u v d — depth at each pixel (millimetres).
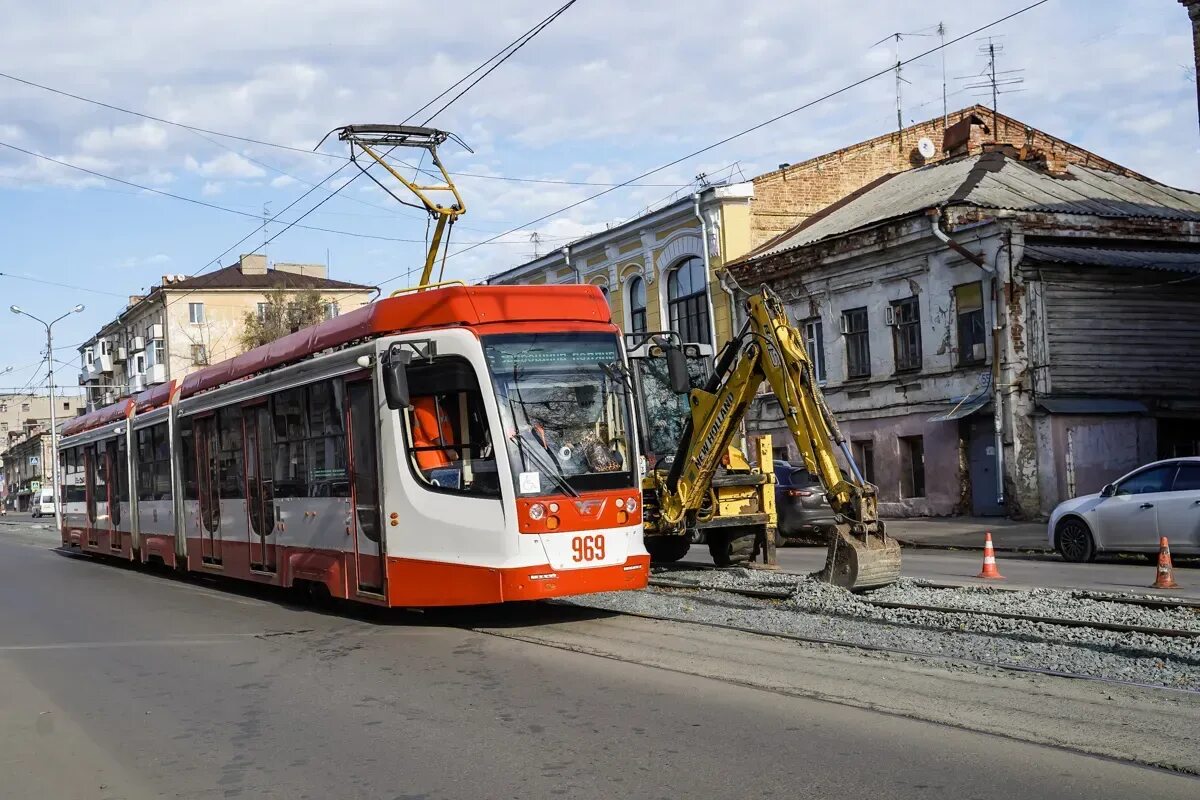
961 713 7324
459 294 11656
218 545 17047
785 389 13695
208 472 17562
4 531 58406
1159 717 7059
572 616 12406
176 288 70688
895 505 28375
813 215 35250
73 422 28938
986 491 25891
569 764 6586
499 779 6375
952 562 18141
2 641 12984
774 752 6598
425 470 11562
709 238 34281
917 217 26906
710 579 15219
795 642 10117
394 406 11062
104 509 24594
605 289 39719
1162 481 16031
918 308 27609
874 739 6777
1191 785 5715
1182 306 26672
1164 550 13516
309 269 77562
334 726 7879
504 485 10984
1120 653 9023
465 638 11266
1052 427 24734
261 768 6918
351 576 12633
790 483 21484
